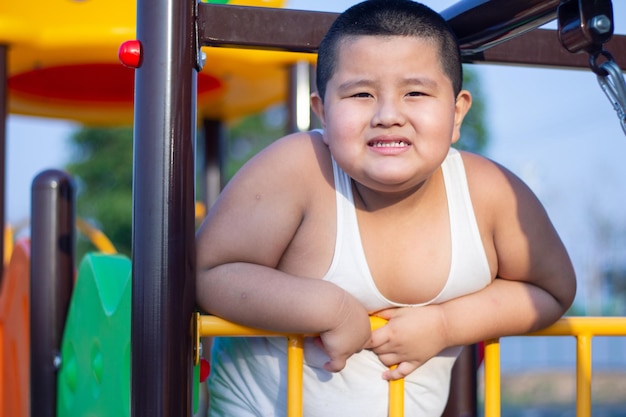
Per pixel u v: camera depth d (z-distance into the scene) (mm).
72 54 3076
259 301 1337
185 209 1298
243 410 1537
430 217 1440
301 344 1375
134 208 1301
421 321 1400
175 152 1295
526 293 1475
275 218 1410
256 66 3305
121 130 16578
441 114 1315
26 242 2670
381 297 1430
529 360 13039
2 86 2918
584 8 1202
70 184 2430
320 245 1426
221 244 1399
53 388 2352
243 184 1438
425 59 1310
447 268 1429
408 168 1294
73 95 3879
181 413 1273
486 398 1460
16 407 2627
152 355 1268
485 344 1474
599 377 11586
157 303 1273
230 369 1565
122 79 3684
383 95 1298
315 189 1442
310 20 1457
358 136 1307
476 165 1507
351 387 1456
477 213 1462
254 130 18062
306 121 3311
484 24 1444
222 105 3951
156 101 1299
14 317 2664
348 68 1315
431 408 1562
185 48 1320
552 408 9344
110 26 2951
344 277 1413
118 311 1942
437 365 1538
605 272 16453
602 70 1209
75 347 2246
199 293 1391
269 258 1422
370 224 1432
